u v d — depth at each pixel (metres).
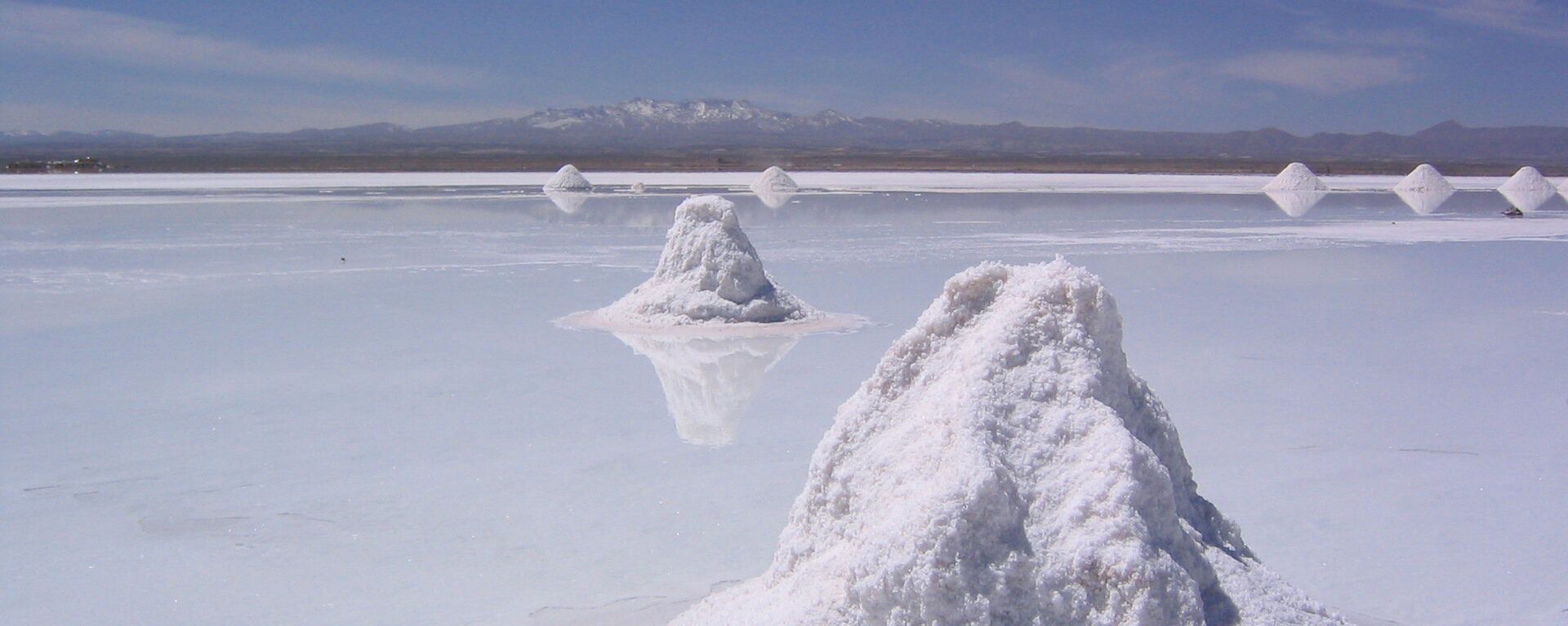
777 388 6.94
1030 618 2.44
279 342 8.48
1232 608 2.62
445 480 4.99
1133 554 2.43
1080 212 24.88
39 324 9.20
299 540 4.23
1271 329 9.24
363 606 3.62
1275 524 4.39
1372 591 3.70
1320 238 18.42
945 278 12.81
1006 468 2.61
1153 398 3.12
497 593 3.71
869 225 20.55
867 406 3.13
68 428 5.87
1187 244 17.08
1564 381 7.16
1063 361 2.92
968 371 2.89
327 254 14.85
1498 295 11.48
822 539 3.00
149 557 4.07
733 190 34.06
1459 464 5.25
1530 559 4.01
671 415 6.24
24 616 3.55
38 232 17.41
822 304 10.76
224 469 5.15
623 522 4.42
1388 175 62.72
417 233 18.22
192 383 7.01
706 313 9.48
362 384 7.00
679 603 3.60
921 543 2.51
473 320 9.66
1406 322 9.62
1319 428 5.94
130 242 15.88
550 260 14.51
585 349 8.27
